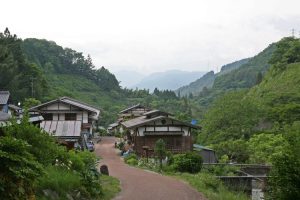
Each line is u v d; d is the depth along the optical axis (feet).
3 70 215.51
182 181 67.87
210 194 53.21
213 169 90.53
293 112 180.55
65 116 155.94
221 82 578.25
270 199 34.55
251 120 173.68
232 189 65.82
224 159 126.11
